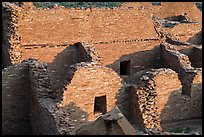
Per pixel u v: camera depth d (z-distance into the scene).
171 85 17.89
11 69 17.84
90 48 20.61
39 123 16.67
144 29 23.14
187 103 18.59
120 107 17.55
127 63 23.19
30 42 20.20
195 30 28.11
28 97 18.45
